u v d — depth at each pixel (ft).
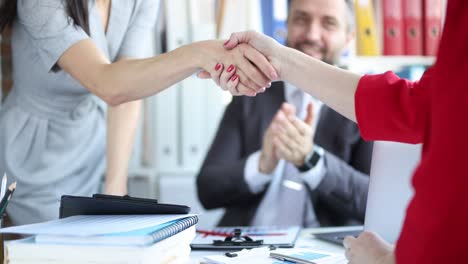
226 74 3.85
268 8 8.12
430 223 1.92
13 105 4.92
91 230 2.43
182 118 8.25
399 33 8.39
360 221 7.13
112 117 4.99
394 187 3.25
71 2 4.09
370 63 8.30
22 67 4.66
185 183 8.07
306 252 3.08
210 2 8.23
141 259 2.35
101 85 3.98
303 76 3.51
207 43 3.95
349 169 7.07
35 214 4.83
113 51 4.92
